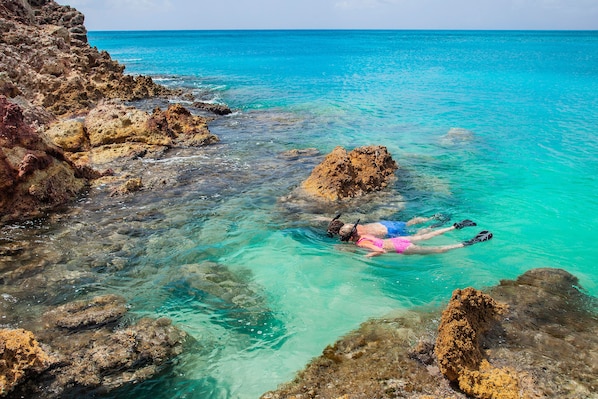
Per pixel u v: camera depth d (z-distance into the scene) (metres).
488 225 10.25
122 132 15.62
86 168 12.63
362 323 6.80
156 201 11.39
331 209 10.98
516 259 8.73
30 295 7.39
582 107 23.67
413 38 162.62
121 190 11.84
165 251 8.98
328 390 5.49
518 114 22.08
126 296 7.49
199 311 7.14
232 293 7.65
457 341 5.72
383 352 6.11
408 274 8.25
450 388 5.48
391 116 21.91
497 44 108.69
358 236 9.45
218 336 6.57
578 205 11.35
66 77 21.88
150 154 15.11
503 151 15.84
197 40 141.00
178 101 25.50
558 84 32.62
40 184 10.64
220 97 27.89
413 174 13.51
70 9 35.00
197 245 9.25
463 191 12.27
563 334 6.35
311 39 149.88
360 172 12.44
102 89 24.62
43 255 8.67
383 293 7.64
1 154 10.15
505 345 6.13
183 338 6.49
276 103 25.70
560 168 14.10
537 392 5.29
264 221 10.38
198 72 44.25
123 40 149.62
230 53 74.88
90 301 7.25
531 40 135.75
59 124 15.26
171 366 5.97
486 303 6.62
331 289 7.78
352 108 23.98
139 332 6.47
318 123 20.28
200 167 13.99
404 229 9.90
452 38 162.25
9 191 10.15
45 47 22.52
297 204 11.23
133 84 26.64
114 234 9.62
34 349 5.71
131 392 5.55
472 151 15.83
